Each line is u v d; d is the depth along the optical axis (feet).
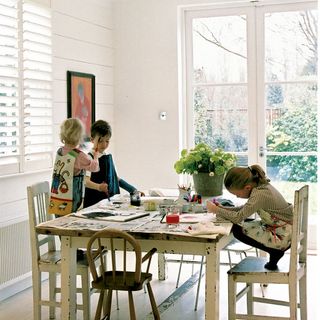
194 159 13.56
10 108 14.24
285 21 18.88
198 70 19.94
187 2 19.33
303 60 18.81
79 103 17.80
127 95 20.34
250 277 10.30
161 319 12.59
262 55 19.15
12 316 12.96
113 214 11.43
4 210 14.16
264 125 19.35
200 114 20.04
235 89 19.57
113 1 20.12
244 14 19.22
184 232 9.68
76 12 17.66
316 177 18.94
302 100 18.93
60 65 16.83
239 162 19.70
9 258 14.29
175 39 19.60
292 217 10.53
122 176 20.63
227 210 10.63
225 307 13.38
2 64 14.01
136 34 20.06
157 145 20.11
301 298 11.14
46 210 12.55
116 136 20.57
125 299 13.96
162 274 15.47
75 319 10.75
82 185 12.95
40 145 15.61
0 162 14.03
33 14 15.06
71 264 10.50
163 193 14.16
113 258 9.76
